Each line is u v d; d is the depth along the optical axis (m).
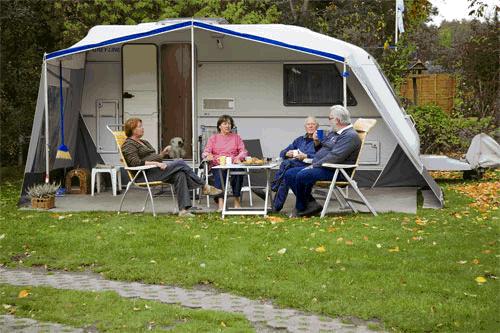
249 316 5.60
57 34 18.72
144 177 9.61
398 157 12.37
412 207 10.12
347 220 9.05
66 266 7.18
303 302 5.88
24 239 8.24
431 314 5.54
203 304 5.92
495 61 21.25
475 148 13.82
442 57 25.06
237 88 12.43
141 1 19.22
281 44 10.05
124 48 12.58
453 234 8.15
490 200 10.89
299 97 12.38
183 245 7.86
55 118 11.66
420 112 18.80
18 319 5.57
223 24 12.43
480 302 5.80
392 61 19.55
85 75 12.69
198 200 10.82
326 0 26.44
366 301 5.85
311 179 9.25
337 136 9.30
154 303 5.89
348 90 12.27
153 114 12.66
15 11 16.83
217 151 10.24
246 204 10.57
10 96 17.97
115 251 7.67
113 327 5.34
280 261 7.11
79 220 9.31
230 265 6.98
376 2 26.09
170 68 12.59
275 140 12.47
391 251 7.41
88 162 12.81
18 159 19.36
